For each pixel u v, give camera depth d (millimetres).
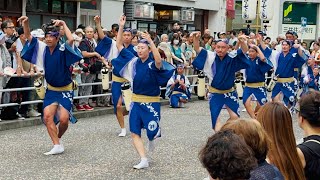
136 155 8336
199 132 10570
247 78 10586
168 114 13094
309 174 3557
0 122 10125
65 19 18125
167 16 23234
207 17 26781
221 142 2510
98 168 7473
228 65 8320
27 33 8102
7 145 8797
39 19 17094
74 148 8719
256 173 2865
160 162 7930
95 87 12664
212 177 2533
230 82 8414
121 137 9773
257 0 17688
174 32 15836
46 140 9297
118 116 9805
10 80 10359
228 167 2467
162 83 7570
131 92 7828
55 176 7004
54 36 7973
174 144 9281
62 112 8250
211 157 2496
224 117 12422
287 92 11547
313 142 3609
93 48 11836
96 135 9906
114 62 7777
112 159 8023
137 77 7570
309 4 33156
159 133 7762
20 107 10773
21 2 16234
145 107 7633
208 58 8359
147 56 7586
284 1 32594
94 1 19141
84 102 12219
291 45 11539
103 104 12938
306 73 13828
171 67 7566
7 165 7512
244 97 10695
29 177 6926
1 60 9883
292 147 3461
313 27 33500
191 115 12984
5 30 10430
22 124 10469
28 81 10695
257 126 2982
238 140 2523
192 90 16391
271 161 3457
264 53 11578
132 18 20656
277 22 32281
